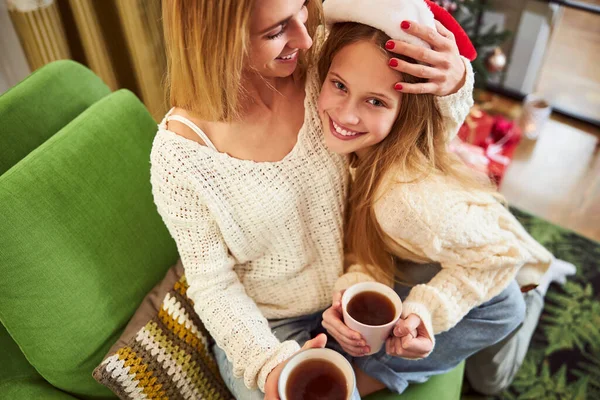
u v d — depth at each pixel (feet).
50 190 3.02
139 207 3.52
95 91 3.90
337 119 2.73
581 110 7.92
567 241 6.17
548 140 7.63
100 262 3.21
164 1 2.36
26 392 3.13
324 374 2.61
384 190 2.98
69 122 3.63
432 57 2.53
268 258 3.31
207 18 2.22
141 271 3.50
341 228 3.37
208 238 3.01
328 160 3.04
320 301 3.55
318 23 2.72
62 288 2.99
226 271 3.20
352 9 2.51
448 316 3.10
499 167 6.03
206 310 3.10
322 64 2.89
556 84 8.27
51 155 3.12
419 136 2.99
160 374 3.19
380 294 2.97
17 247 2.81
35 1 4.44
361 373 3.47
